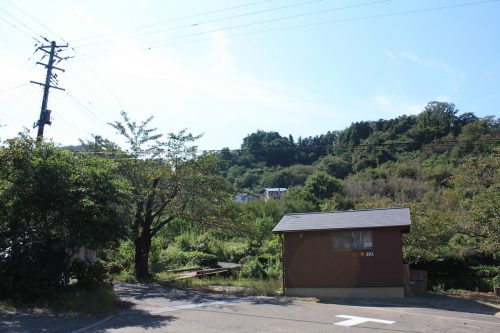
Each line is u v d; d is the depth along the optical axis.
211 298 15.17
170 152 19.91
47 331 8.87
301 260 17.84
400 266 16.67
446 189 48.44
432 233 21.45
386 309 13.68
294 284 17.70
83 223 12.34
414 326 10.58
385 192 58.53
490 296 19.34
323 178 61.56
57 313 10.68
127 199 14.61
